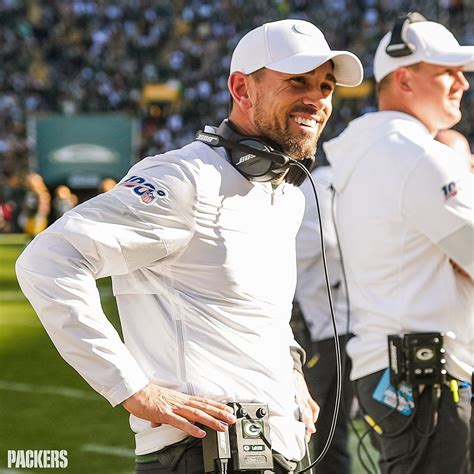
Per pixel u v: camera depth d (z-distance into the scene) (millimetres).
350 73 8766
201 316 8227
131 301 8438
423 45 10953
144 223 8023
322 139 74875
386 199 10461
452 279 10383
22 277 7973
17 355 29438
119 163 74375
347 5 90625
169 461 8242
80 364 7887
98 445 19578
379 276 10602
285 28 8641
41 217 66750
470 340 10438
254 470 8031
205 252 8234
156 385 8008
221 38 94188
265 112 8586
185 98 87812
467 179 10250
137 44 93562
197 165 8281
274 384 8352
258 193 8500
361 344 10766
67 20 95500
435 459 10344
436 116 11148
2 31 93750
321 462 14352
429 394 10320
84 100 87875
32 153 74062
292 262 8797
